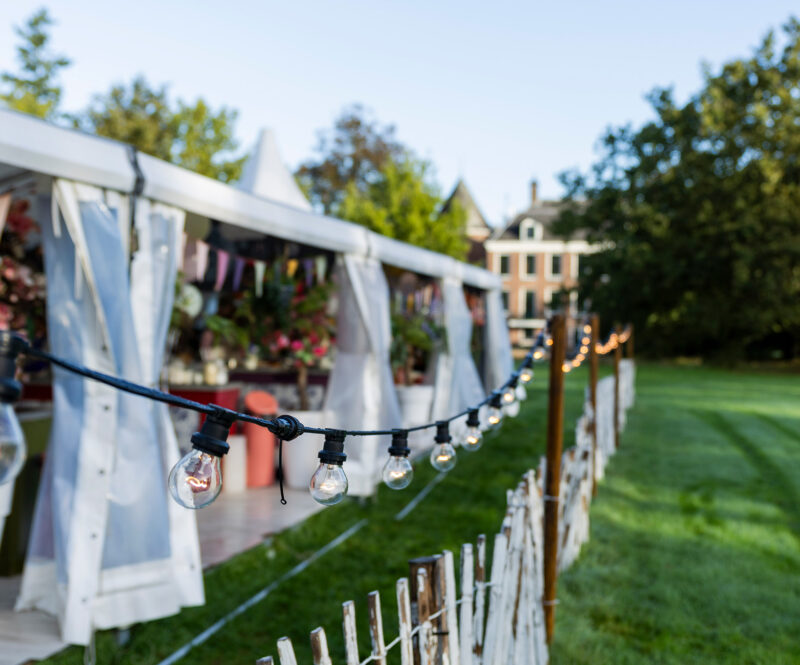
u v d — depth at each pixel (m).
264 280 8.03
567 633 4.53
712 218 35.72
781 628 4.71
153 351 4.41
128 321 4.16
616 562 5.96
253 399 7.95
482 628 2.86
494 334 12.24
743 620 4.85
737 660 4.26
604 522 7.10
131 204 4.35
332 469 1.52
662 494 8.27
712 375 28.84
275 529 6.20
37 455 5.24
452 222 31.05
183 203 4.71
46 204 4.16
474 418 2.68
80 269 4.09
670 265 35.09
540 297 51.72
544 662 4.00
